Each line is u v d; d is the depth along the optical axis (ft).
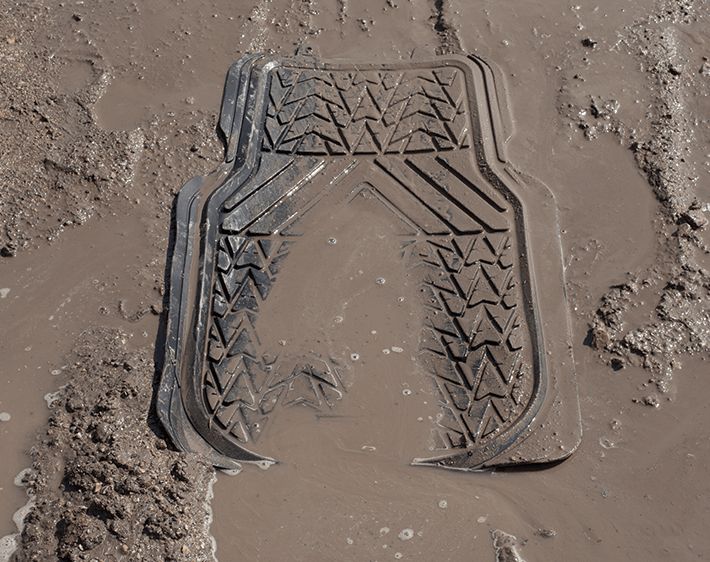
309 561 3.25
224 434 3.54
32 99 4.50
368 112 4.47
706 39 4.83
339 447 3.51
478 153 4.31
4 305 3.89
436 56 4.74
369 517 3.34
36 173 4.23
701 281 3.89
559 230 4.06
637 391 3.62
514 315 3.80
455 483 3.43
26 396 3.63
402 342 3.76
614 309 3.81
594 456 3.47
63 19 4.92
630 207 4.14
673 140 4.37
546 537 3.30
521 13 4.94
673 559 3.25
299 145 4.34
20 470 3.43
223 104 4.52
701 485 3.40
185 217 4.11
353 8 4.99
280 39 4.85
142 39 4.83
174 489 3.35
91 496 3.31
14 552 3.24
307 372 3.68
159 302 3.88
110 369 3.67
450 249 4.00
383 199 4.17
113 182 4.25
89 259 4.03
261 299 3.87
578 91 4.58
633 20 4.90
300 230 4.08
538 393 3.60
